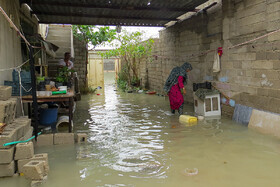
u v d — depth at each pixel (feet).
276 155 14.70
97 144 17.63
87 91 46.14
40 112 23.57
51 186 11.69
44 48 26.61
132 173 12.90
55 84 23.49
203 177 12.26
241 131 19.56
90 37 47.67
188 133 19.57
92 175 12.77
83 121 24.62
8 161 12.29
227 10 23.65
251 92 21.12
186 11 31.07
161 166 13.67
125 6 29.27
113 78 83.51
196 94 25.55
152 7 29.94
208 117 24.73
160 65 43.93
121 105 33.37
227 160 14.24
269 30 18.85
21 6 26.32
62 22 38.04
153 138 18.66
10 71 20.21
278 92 18.29
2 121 13.16
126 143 17.71
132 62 56.70
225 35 24.29
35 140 17.93
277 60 18.26
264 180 11.84
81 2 27.84
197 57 30.73
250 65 21.18
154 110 29.32
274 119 18.11
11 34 20.89
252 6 20.75
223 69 25.17
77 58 47.57
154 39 46.80
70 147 17.07
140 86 52.70
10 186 11.70
